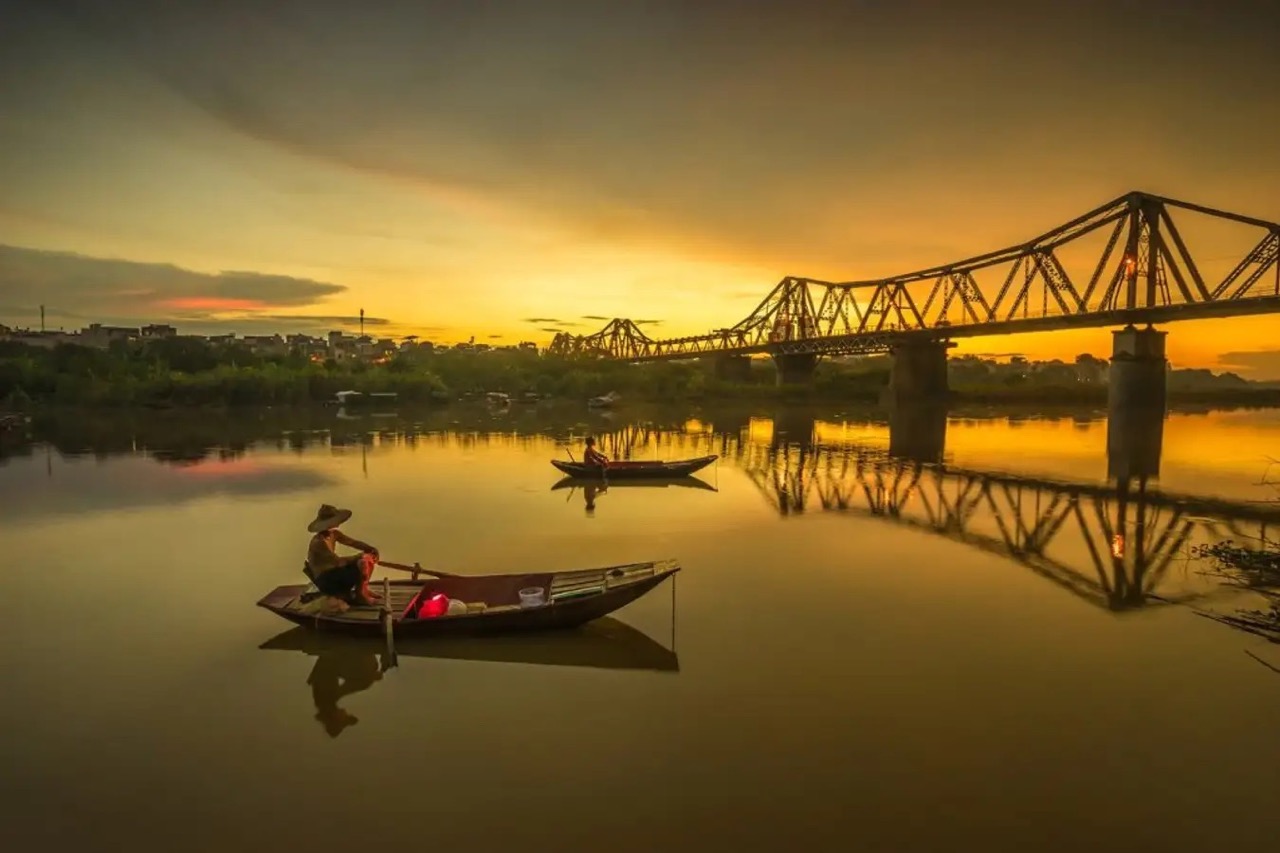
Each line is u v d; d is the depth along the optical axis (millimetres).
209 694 8117
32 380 68062
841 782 6355
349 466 27531
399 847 5609
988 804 6066
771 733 7188
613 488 22141
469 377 98750
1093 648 9289
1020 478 25156
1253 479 25109
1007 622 10250
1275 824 5844
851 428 49281
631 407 79188
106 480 23781
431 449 34312
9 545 14992
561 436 42125
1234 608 10859
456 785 6375
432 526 16531
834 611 10633
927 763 6641
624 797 6160
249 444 36344
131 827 5895
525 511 18375
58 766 6750
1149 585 12070
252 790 6352
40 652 9289
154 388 68438
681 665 8719
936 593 11523
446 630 9312
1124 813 5977
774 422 55281
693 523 16906
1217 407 88062
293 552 14422
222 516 18000
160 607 10992
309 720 7516
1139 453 33469
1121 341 62062
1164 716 7516
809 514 18141
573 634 9711
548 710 7672
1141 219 62719
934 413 67688
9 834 5824
